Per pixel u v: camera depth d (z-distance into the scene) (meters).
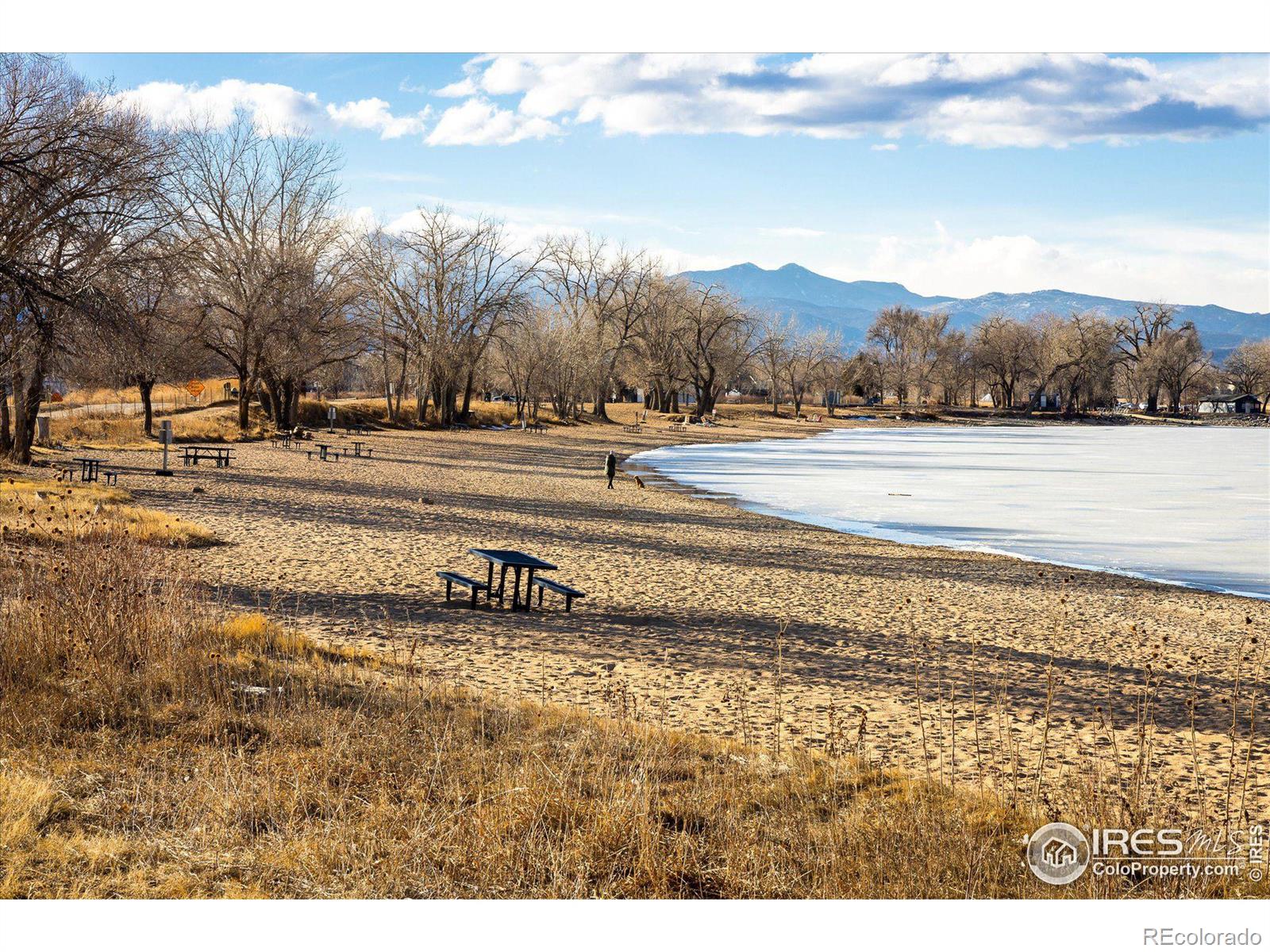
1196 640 15.27
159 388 76.50
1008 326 168.50
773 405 140.75
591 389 106.62
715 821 6.45
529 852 5.86
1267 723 10.26
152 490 28.03
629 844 5.95
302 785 6.48
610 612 14.96
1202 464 65.19
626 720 8.55
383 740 7.31
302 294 58.97
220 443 52.06
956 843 6.18
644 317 115.75
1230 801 7.52
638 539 24.59
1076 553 26.47
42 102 27.48
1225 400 191.50
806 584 18.94
